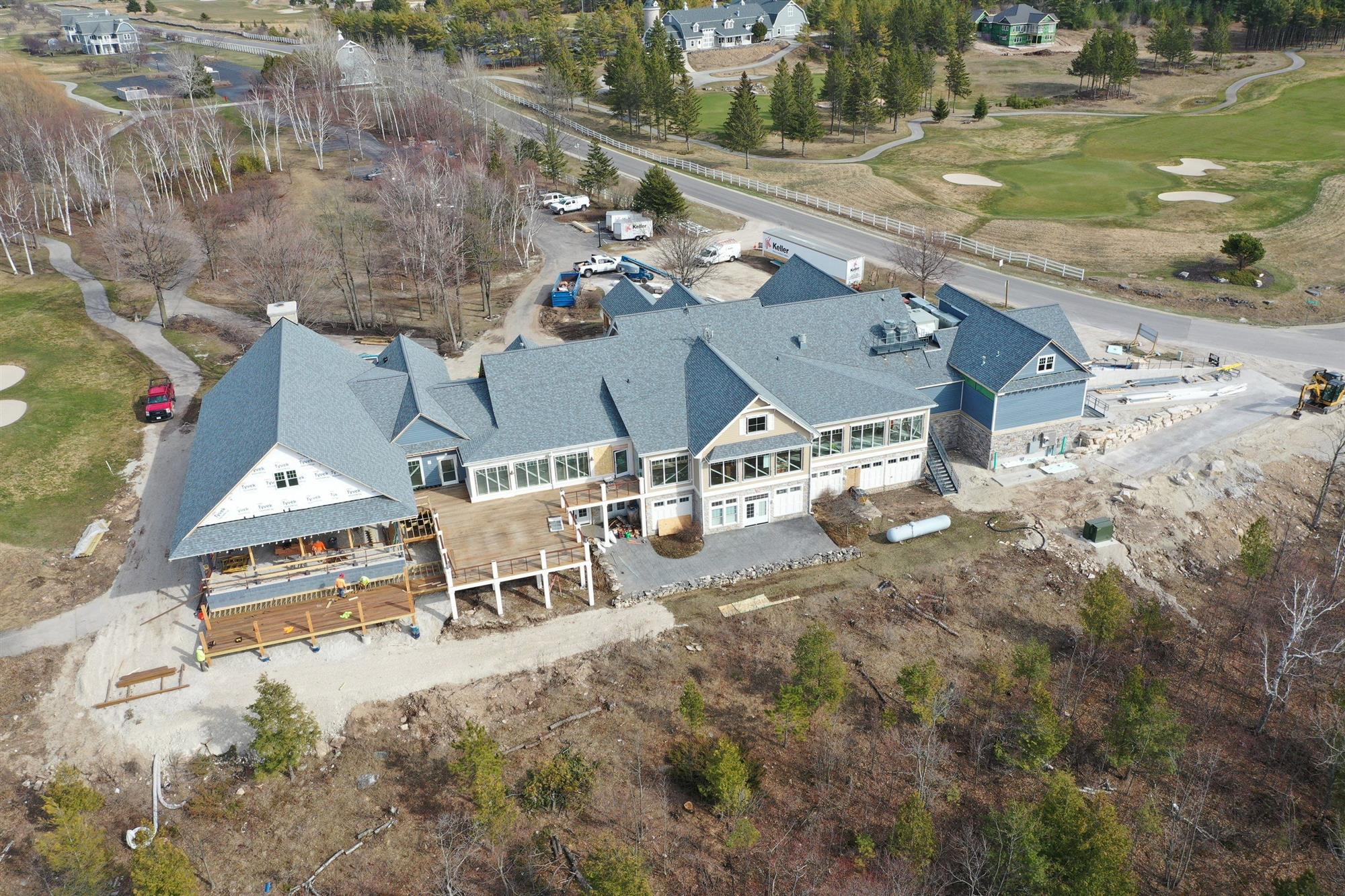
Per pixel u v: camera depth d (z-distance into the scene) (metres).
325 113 138.38
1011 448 60.56
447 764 40.31
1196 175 125.12
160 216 93.50
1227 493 57.69
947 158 139.88
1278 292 87.06
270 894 35.34
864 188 125.06
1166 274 92.62
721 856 36.78
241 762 40.50
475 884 35.62
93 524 55.69
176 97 157.50
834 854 37.06
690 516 55.03
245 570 48.62
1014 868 33.94
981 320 62.06
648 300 70.06
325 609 46.59
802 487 55.19
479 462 51.66
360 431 51.97
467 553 48.62
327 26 180.88
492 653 45.69
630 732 41.78
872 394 56.44
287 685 42.12
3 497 58.06
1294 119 149.38
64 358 76.19
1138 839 38.12
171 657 45.41
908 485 59.25
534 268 98.31
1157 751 38.75
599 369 55.72
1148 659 46.78
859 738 41.94
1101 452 62.12
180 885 32.44
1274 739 42.91
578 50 194.00
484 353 77.94
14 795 39.00
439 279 80.56
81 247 102.00
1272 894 36.19
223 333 81.56
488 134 129.62
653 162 139.00
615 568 51.81
